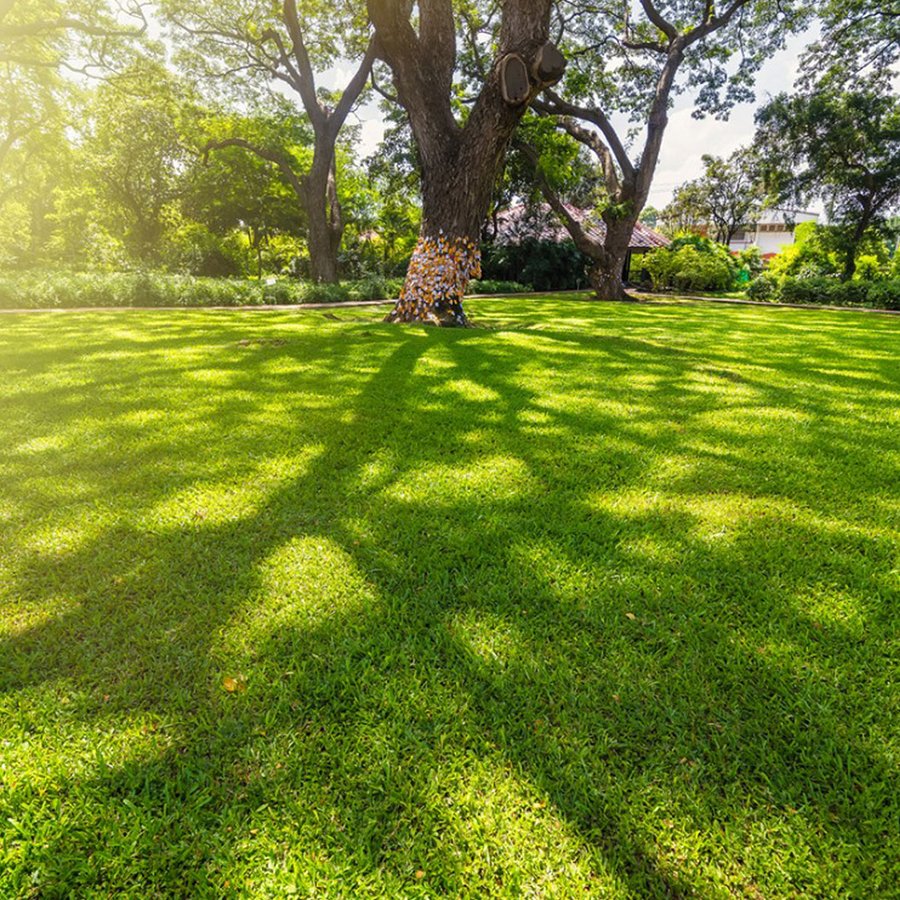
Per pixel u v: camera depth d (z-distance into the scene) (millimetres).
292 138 24281
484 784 1024
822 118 20375
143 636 1416
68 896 842
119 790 1009
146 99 20062
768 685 1270
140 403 3580
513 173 20078
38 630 1432
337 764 1062
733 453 2852
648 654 1368
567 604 1566
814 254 23734
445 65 7832
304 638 1416
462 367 4930
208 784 1020
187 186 24219
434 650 1379
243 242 29078
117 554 1798
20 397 3686
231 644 1391
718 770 1057
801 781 1035
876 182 20938
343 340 6395
